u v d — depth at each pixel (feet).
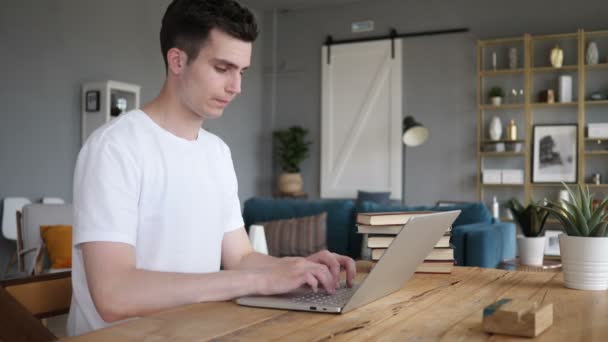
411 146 25.88
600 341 2.67
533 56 24.03
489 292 3.91
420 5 25.79
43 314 3.94
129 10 21.74
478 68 24.35
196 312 3.18
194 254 4.21
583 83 22.86
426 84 25.63
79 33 19.89
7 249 17.89
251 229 10.72
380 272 3.27
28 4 18.34
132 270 3.46
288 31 28.45
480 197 24.38
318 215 15.44
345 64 27.20
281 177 27.14
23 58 18.21
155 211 4.02
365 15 26.84
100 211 3.60
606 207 4.18
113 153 3.80
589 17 23.24
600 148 23.29
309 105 28.02
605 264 4.02
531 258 10.53
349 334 2.75
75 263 3.93
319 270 3.58
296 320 3.02
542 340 2.68
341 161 27.17
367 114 26.71
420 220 3.32
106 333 2.72
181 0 3.92
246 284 3.43
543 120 24.00
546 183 23.48
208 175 4.35
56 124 19.13
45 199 18.30
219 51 3.81
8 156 17.83
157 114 4.16
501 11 24.43
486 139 24.63
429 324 2.97
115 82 19.54
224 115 26.84
